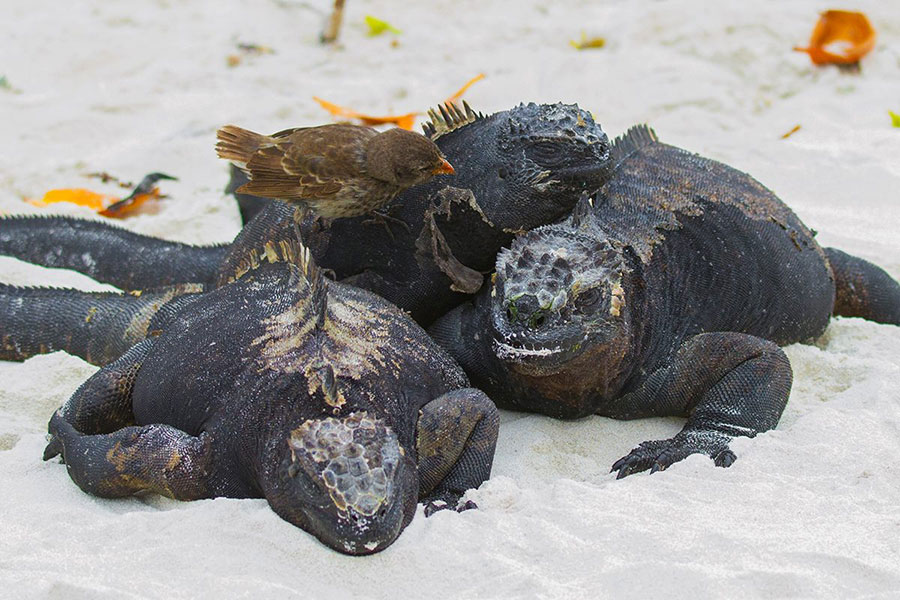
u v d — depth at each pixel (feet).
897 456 24.39
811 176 43.34
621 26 55.62
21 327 31.83
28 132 48.47
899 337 32.30
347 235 28.66
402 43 56.85
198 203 43.04
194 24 59.41
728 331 29.53
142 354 26.78
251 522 21.62
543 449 26.27
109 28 58.70
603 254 25.30
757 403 27.14
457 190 27.89
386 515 20.71
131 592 19.56
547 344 24.04
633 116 48.91
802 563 20.47
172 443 23.61
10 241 37.37
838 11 52.60
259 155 26.48
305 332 24.47
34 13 60.54
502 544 21.24
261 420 23.08
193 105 50.85
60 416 25.95
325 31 57.16
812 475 23.93
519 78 52.08
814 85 51.55
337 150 26.16
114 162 46.21
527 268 24.70
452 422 24.31
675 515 22.17
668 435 27.99
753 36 53.83
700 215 29.73
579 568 20.56
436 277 28.35
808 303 31.24
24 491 24.18
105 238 37.22
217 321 25.64
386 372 24.39
